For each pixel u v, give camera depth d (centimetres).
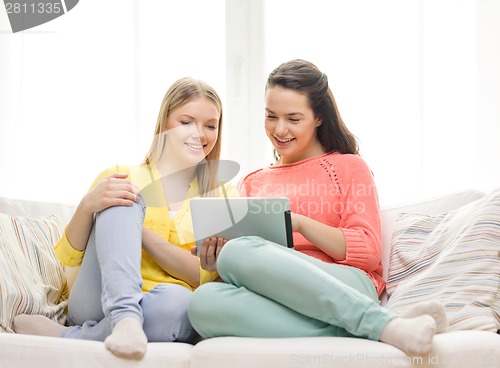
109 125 249
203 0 254
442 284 163
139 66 251
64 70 250
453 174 238
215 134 195
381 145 242
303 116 199
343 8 247
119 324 139
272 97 200
